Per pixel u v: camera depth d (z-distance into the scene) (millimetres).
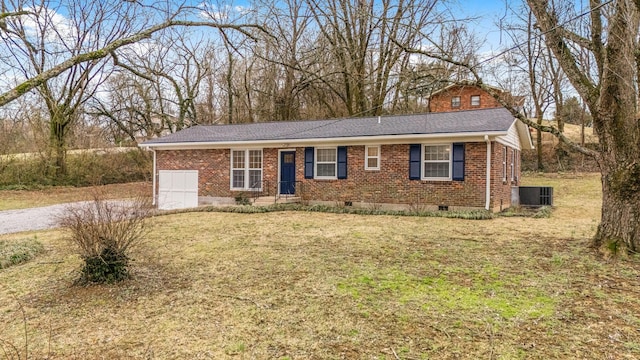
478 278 5355
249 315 4227
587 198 17297
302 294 4844
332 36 22344
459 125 12820
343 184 14438
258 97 27656
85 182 24391
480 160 12227
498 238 8117
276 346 3514
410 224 10250
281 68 25438
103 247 5281
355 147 14203
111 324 4059
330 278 5465
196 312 4336
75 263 6457
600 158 6516
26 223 12289
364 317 4109
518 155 16984
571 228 9312
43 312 4402
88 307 4523
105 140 27703
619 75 5832
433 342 3516
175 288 5137
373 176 13906
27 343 3637
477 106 23891
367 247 7445
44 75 4574
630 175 6133
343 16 20938
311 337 3676
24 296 4926
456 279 5340
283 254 6969
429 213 11891
